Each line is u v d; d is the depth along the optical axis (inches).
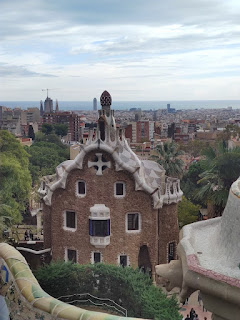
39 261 1756.9
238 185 654.5
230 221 628.4
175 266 677.9
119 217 1617.9
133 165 1612.9
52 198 1690.5
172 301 928.9
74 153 2741.1
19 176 2193.7
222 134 6186.0
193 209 2306.8
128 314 987.3
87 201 1617.9
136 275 1042.1
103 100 1633.9
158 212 1731.1
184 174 2952.8
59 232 1692.9
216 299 583.8
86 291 1111.0
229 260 612.4
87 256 1642.5
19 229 2571.4
